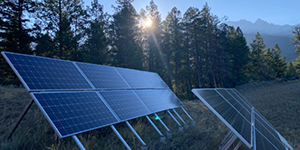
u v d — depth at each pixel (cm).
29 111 869
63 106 546
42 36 2347
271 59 7756
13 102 957
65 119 510
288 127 1347
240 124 561
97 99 684
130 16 3044
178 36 3806
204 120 1153
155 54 3731
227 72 4103
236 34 5228
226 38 4994
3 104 911
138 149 657
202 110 1457
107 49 2917
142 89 1052
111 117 644
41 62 655
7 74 2539
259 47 7081
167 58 3734
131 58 2791
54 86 605
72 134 487
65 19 2456
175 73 3859
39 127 702
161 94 1146
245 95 3127
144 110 831
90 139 682
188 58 3938
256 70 5966
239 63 5022
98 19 2861
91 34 2705
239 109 781
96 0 2848
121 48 2920
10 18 2302
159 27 3847
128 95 862
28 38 2333
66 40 2398
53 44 2386
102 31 2767
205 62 3975
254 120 778
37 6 2423
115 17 2992
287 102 2122
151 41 3744
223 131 985
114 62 2689
